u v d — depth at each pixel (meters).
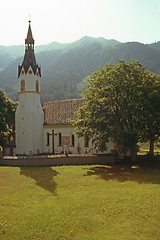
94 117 30.98
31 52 45.19
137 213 14.43
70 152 41.75
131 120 30.00
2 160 32.56
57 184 21.58
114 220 13.61
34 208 15.45
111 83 32.22
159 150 52.56
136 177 24.27
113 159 33.91
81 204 16.08
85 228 12.71
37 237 11.85
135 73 32.00
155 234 11.96
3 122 48.59
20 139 44.19
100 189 19.80
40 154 43.44
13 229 12.62
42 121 45.91
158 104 31.00
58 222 13.37
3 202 16.66
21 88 44.66
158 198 16.94
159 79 33.88
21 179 23.52
